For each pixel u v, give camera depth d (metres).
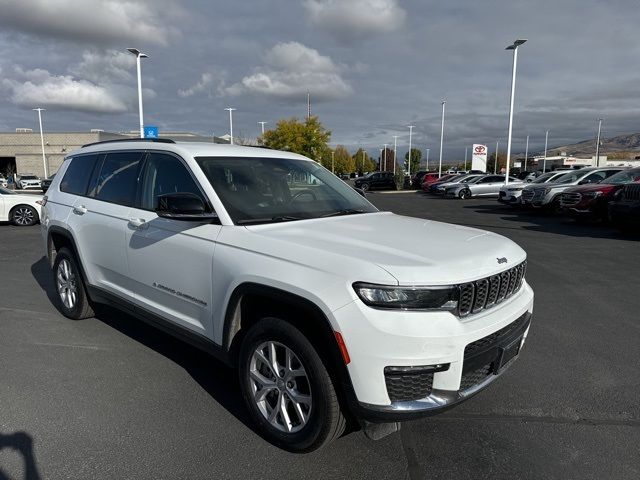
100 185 4.48
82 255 4.57
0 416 3.20
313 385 2.64
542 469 2.73
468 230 3.44
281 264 2.73
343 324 2.42
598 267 8.11
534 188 17.88
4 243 10.52
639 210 10.80
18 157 63.25
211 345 3.24
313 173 4.25
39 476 2.60
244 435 3.02
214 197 3.28
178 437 2.99
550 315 5.51
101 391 3.58
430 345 2.38
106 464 2.71
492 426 3.17
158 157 3.88
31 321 5.10
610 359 4.27
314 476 2.64
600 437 3.06
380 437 2.65
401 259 2.55
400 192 40.19
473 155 41.09
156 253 3.60
